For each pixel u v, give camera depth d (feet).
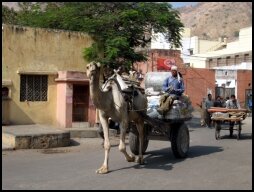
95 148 47.09
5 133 47.39
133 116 35.32
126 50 62.90
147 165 35.37
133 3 69.21
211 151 44.37
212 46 193.98
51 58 61.82
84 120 61.72
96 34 65.98
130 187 27.25
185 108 40.32
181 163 36.47
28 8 98.43
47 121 61.11
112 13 66.69
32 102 59.77
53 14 70.23
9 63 57.93
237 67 154.40
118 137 57.67
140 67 120.88
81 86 61.46
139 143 36.96
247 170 33.45
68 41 63.46
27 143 45.44
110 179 29.66
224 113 56.49
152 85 54.39
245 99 135.85
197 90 131.34
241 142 53.57
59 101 60.90
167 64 122.93
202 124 79.92
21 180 29.37
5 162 37.22
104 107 32.04
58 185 27.78
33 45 60.08
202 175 31.35
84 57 64.59
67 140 48.80
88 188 26.94
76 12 69.21
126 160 37.32
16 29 58.44
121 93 33.14
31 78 59.88
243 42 169.99
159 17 67.00
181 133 39.29
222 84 134.31
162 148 46.68
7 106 57.77
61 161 37.68
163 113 37.96
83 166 34.94
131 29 66.28
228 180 29.68
